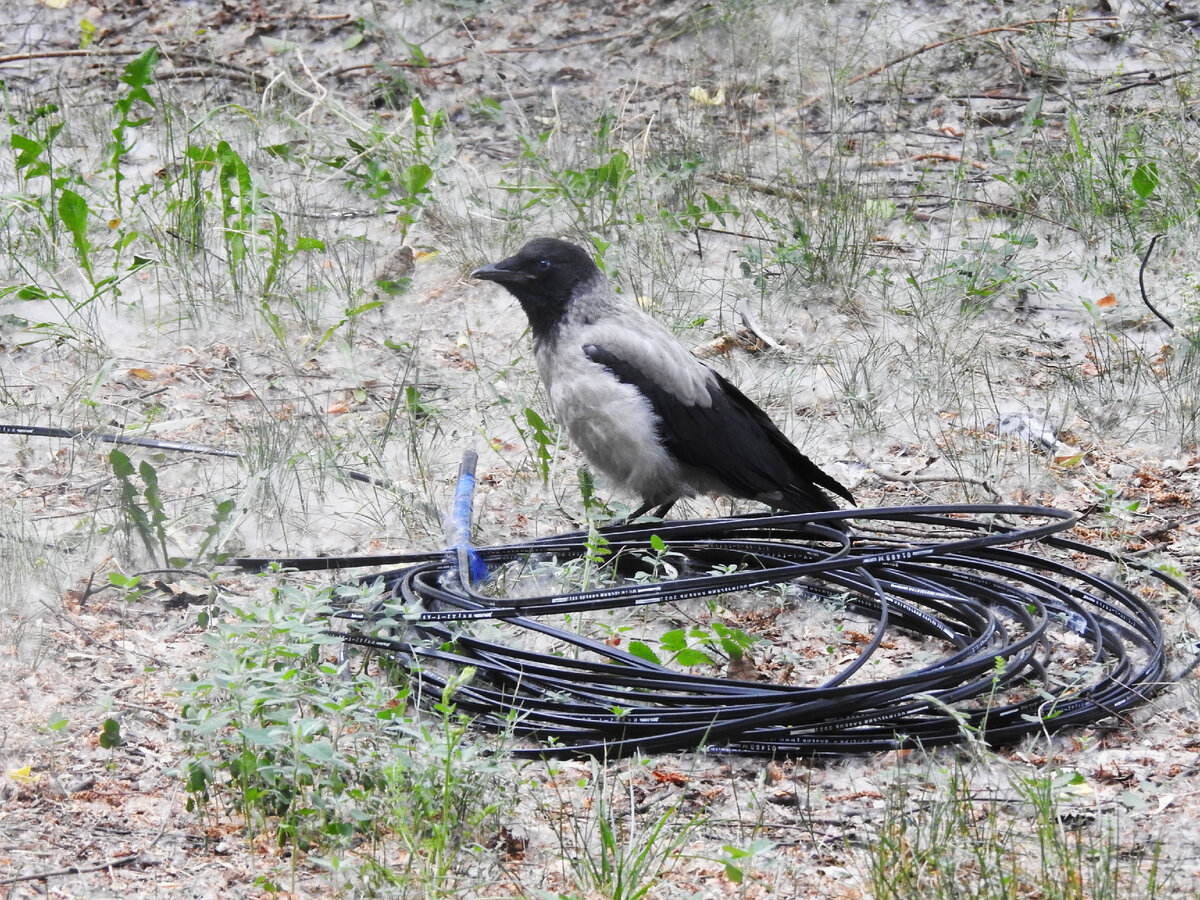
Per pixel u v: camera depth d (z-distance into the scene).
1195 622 9.02
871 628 9.31
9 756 7.39
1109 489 10.38
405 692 7.86
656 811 7.21
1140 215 14.80
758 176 16.42
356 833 6.82
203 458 11.16
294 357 12.93
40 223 14.64
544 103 18.33
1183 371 12.25
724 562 10.05
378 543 10.25
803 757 7.69
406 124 17.03
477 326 13.63
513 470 11.34
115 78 18.38
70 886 6.45
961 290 13.74
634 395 10.27
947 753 7.72
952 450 11.43
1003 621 9.33
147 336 13.20
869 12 19.73
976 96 18.00
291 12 20.08
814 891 6.54
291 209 15.48
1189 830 6.93
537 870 6.68
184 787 7.19
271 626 7.47
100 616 8.95
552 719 7.85
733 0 19.53
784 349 13.09
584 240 14.72
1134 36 18.84
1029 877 6.45
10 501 10.38
